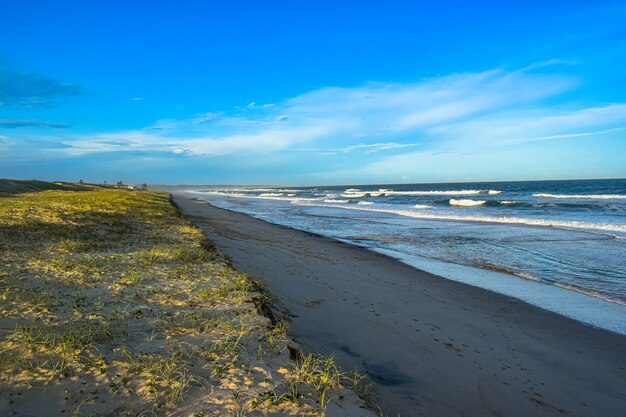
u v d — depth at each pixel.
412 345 5.84
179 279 7.54
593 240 16.73
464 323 7.14
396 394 4.33
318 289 8.86
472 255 14.28
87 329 4.61
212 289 6.92
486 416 4.09
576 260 13.03
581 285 10.10
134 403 3.19
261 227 23.17
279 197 73.88
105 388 3.38
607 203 35.59
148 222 17.52
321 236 19.41
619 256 13.53
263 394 3.47
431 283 10.30
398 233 20.17
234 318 5.51
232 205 49.38
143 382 3.51
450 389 4.59
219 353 4.28
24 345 4.01
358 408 3.66
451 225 23.19
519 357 5.74
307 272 10.73
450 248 15.77
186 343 4.46
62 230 12.75
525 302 8.67
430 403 4.22
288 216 31.48
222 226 22.30
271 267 11.02
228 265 9.66
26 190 39.84
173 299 6.21
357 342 5.80
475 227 21.95
